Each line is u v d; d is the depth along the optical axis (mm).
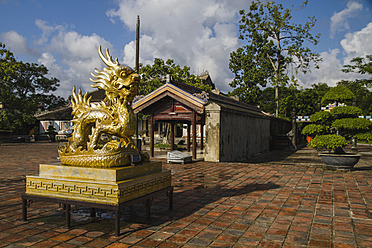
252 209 5266
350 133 10359
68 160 4480
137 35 16547
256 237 3896
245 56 36812
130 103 4746
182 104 13578
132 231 4109
